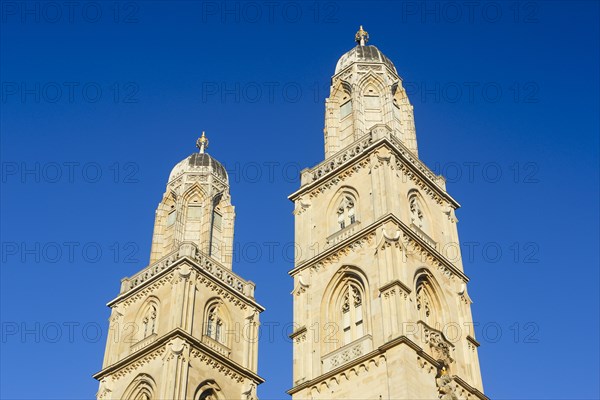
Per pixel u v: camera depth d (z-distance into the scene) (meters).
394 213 54.91
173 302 63.12
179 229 72.06
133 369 62.19
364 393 48.75
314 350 53.69
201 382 60.56
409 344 48.56
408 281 52.50
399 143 60.66
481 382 53.53
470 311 56.84
